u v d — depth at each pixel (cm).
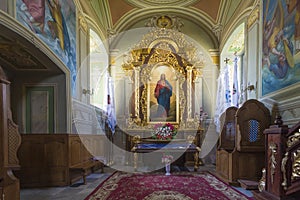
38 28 414
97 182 512
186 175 579
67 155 488
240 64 802
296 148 253
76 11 601
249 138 477
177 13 871
